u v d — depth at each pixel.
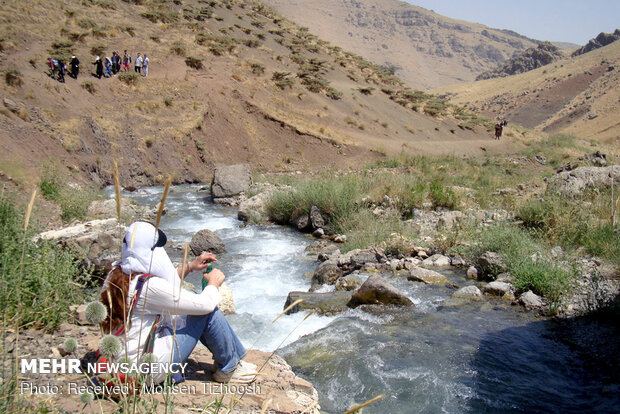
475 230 11.46
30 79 25.47
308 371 5.75
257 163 35.06
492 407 4.98
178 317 3.65
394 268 9.95
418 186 15.91
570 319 7.17
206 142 33.25
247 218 16.31
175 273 3.50
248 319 7.44
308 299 8.05
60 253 6.32
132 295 3.30
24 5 36.91
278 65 50.84
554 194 12.97
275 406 3.59
